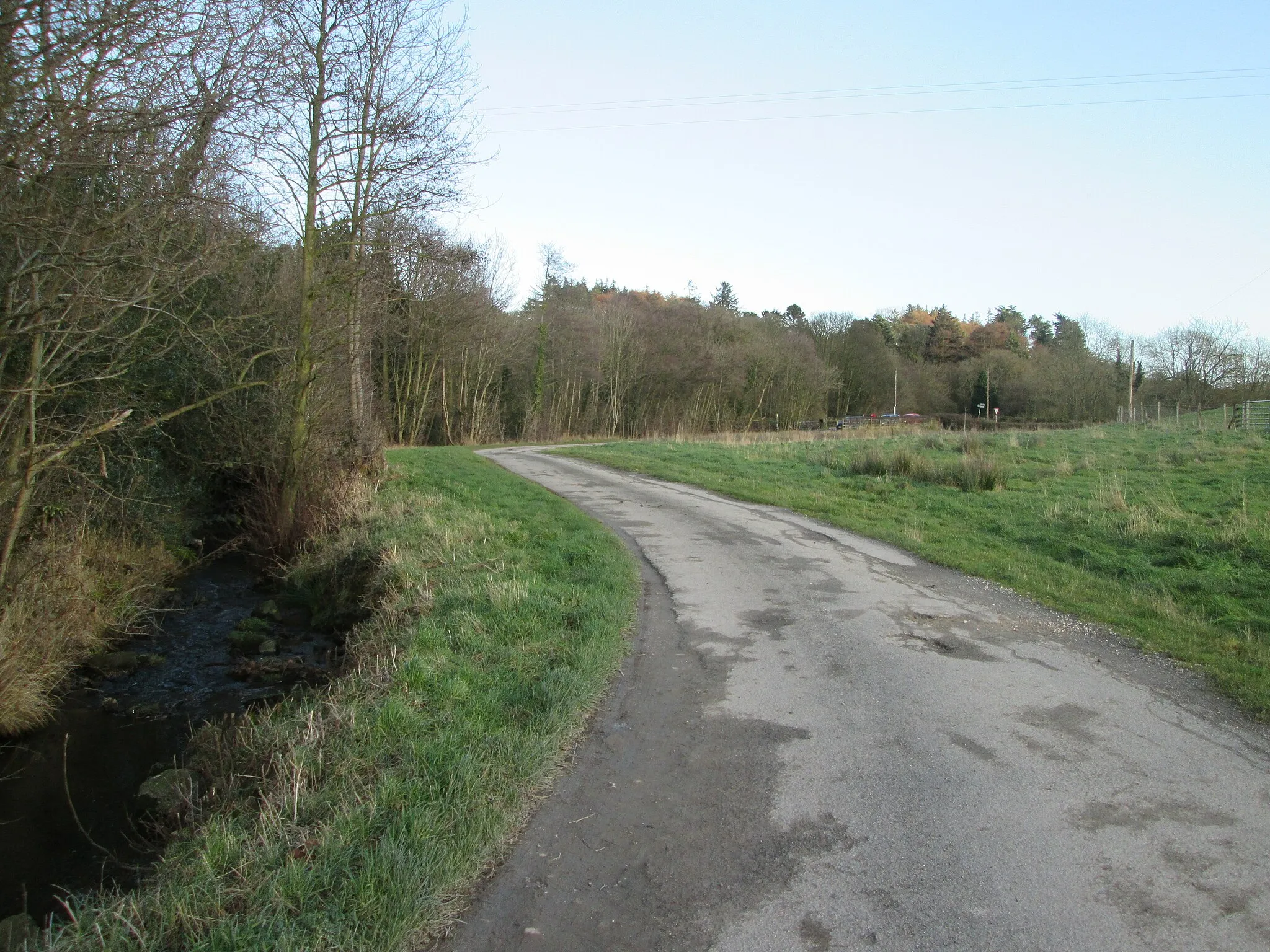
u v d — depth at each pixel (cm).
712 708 569
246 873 357
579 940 321
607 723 539
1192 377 5200
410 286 2428
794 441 3247
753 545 1163
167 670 895
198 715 767
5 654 726
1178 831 406
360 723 497
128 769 652
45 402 845
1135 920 334
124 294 755
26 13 567
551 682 565
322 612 1095
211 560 1429
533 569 934
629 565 984
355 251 1511
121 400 989
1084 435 2958
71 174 633
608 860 379
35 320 702
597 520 1343
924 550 1132
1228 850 389
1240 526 1149
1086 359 6106
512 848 388
